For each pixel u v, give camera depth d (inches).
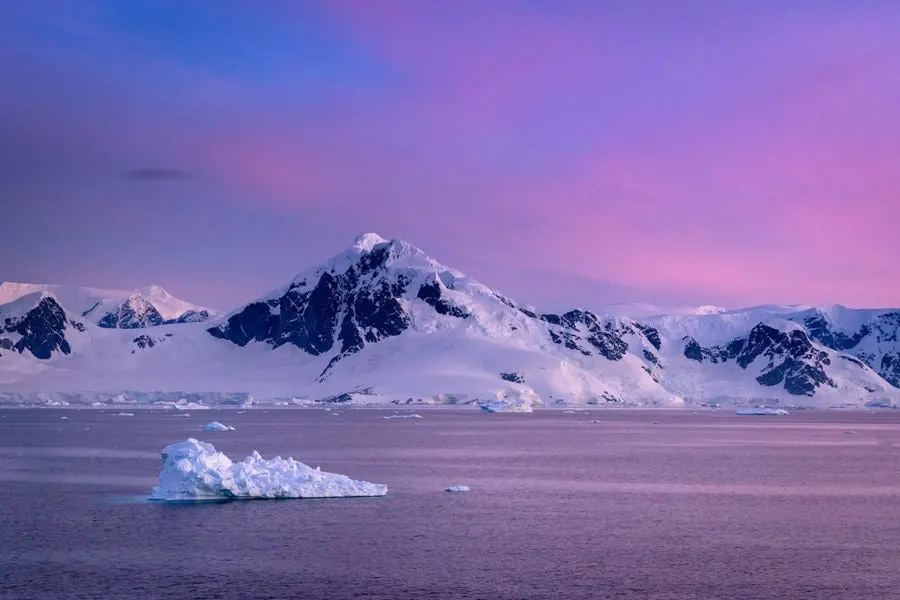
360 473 5846.5
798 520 4003.4
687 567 3085.6
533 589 2805.1
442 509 4175.7
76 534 3526.1
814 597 2743.6
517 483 5275.6
